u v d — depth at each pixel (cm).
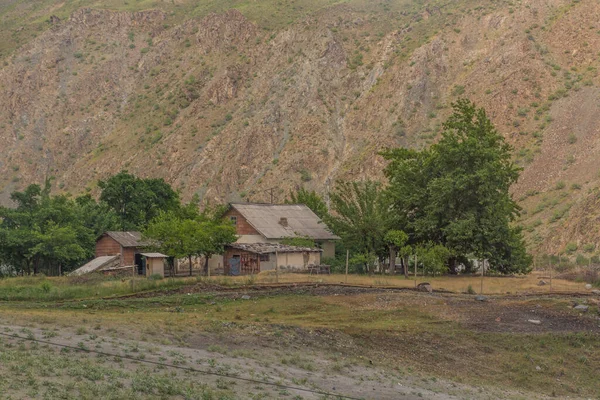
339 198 5791
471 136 5394
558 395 2530
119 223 7019
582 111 12494
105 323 2603
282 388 2000
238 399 1802
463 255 5347
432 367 2638
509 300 3559
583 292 3906
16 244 5809
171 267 5553
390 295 3584
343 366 2425
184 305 3372
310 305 3362
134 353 2166
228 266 5500
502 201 5362
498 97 13625
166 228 5038
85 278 4753
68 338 2269
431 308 3347
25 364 1811
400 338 2856
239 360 2292
